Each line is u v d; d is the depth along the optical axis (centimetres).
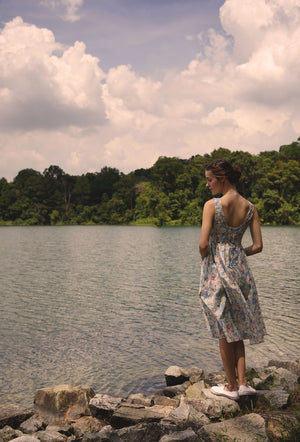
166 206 9306
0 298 1302
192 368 589
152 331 874
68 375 632
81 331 890
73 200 12781
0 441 355
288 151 10538
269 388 395
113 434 312
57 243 4100
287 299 1173
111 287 1480
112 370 647
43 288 1487
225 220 321
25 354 736
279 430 291
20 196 11875
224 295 321
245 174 8438
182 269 1942
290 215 8038
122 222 11225
